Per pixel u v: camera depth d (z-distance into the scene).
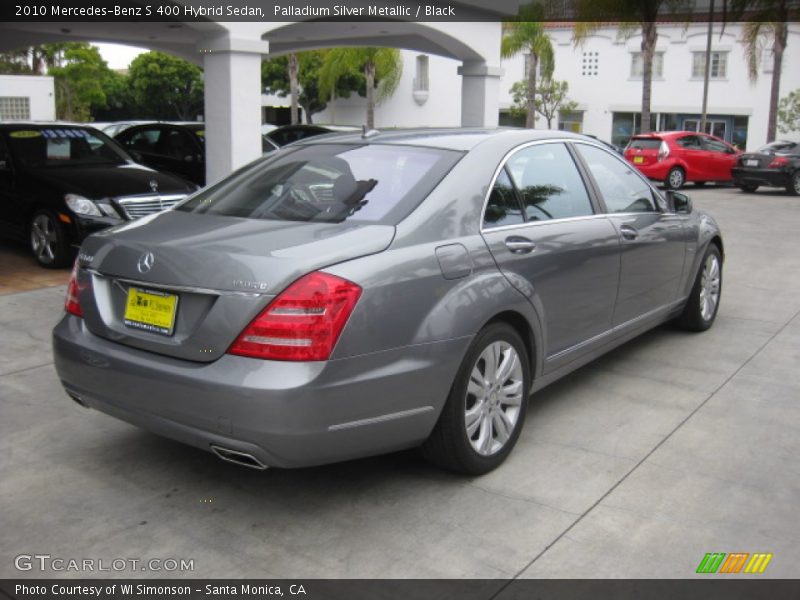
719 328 6.25
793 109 31.53
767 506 3.42
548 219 4.11
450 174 3.67
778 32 28.52
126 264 3.30
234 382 2.92
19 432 4.14
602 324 4.57
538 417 4.39
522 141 4.17
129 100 50.81
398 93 40.88
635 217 4.88
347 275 3.02
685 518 3.31
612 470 3.74
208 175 9.43
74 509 3.37
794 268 8.86
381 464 3.80
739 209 15.48
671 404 4.61
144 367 3.15
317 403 2.92
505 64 37.72
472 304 3.41
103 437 4.10
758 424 4.32
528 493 3.52
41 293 7.01
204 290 3.03
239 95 9.08
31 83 40.38
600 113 36.69
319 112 43.59
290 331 2.91
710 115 34.97
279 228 3.36
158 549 3.08
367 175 3.74
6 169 8.43
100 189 7.98
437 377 3.28
